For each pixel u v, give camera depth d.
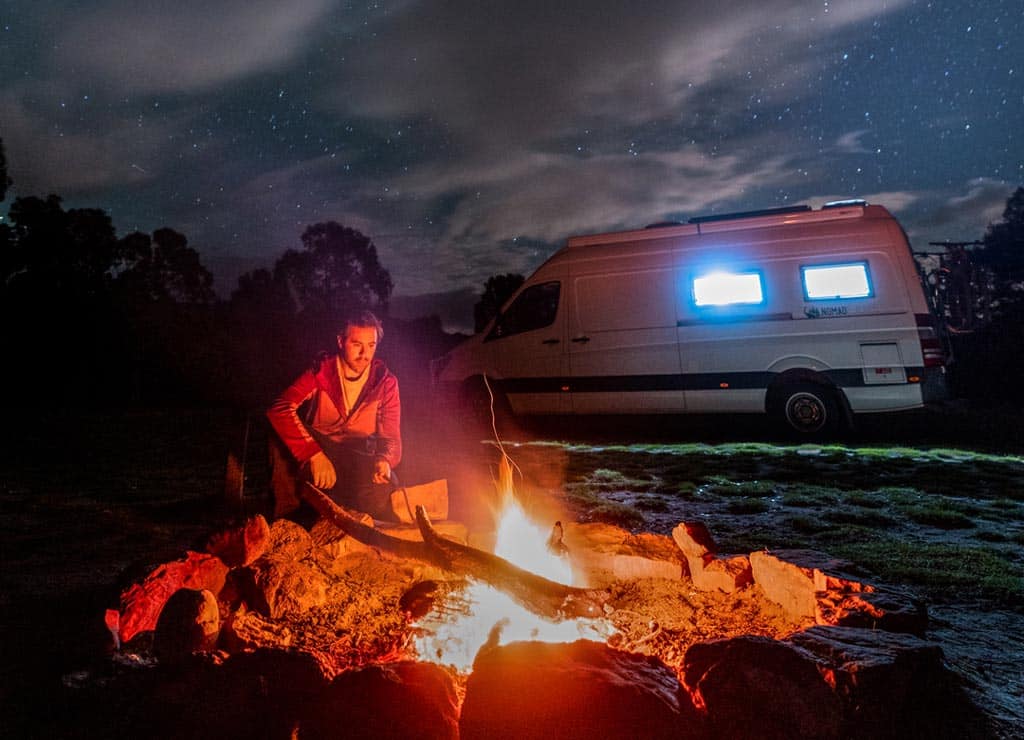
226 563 2.98
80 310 24.14
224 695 1.87
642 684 1.87
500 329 11.90
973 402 16.61
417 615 2.77
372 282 37.44
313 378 3.97
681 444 9.86
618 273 11.05
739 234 10.52
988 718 2.10
